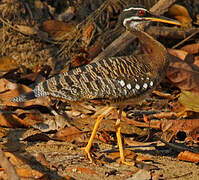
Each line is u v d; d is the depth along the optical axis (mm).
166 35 16125
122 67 9602
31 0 16047
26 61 15086
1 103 11914
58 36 15633
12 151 9523
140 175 8617
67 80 9352
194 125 11055
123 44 14297
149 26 15969
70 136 10617
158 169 9195
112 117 11734
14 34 15266
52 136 10648
